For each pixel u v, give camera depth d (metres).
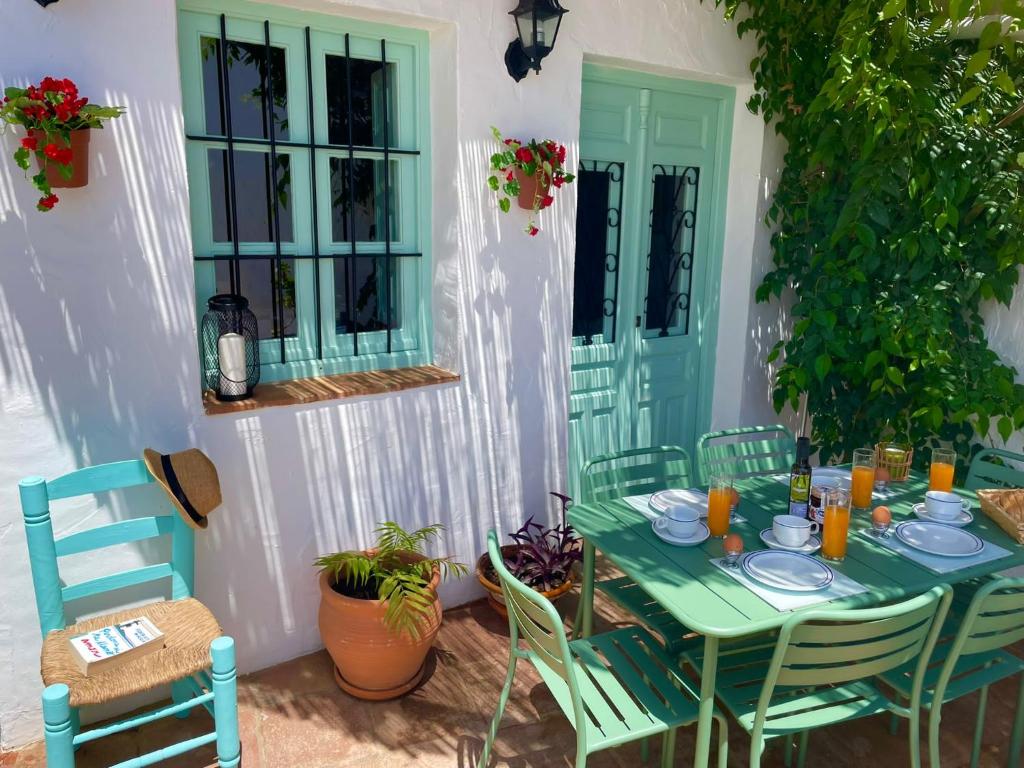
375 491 2.69
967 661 2.09
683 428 3.87
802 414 4.05
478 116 2.68
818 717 1.86
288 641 2.62
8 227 1.97
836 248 3.38
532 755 2.23
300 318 2.68
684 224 3.61
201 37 2.31
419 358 2.94
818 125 3.27
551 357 3.07
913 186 2.97
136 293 2.16
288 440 2.48
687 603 1.79
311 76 2.52
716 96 3.52
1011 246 3.02
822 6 3.18
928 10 2.80
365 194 2.71
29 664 2.19
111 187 2.08
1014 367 3.24
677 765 2.23
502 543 3.08
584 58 3.00
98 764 2.16
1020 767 2.26
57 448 2.13
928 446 3.32
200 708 2.41
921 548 2.10
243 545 2.46
